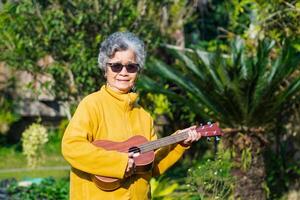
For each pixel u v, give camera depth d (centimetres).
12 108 2247
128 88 520
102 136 512
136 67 518
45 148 2089
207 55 1112
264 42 1073
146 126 530
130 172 502
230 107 1070
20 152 2203
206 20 1866
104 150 497
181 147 539
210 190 952
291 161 1285
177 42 1515
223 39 1683
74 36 1295
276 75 1062
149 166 509
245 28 1263
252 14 1265
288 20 1180
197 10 1847
